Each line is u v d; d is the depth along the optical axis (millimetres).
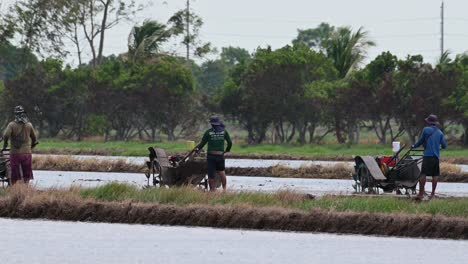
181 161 72312
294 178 105312
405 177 73688
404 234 60750
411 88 182500
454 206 62750
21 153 71875
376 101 185000
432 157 69188
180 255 53625
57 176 101250
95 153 153375
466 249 56125
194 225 63812
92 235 59625
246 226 62906
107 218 65000
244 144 197875
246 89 198875
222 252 54625
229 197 66312
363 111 186125
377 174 73312
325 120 196875
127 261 51719
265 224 62750
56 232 60438
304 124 199125
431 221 60750
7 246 55625
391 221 61250
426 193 73688
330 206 63219
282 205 65125
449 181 104500
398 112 184125
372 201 64250
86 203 65812
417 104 180500
